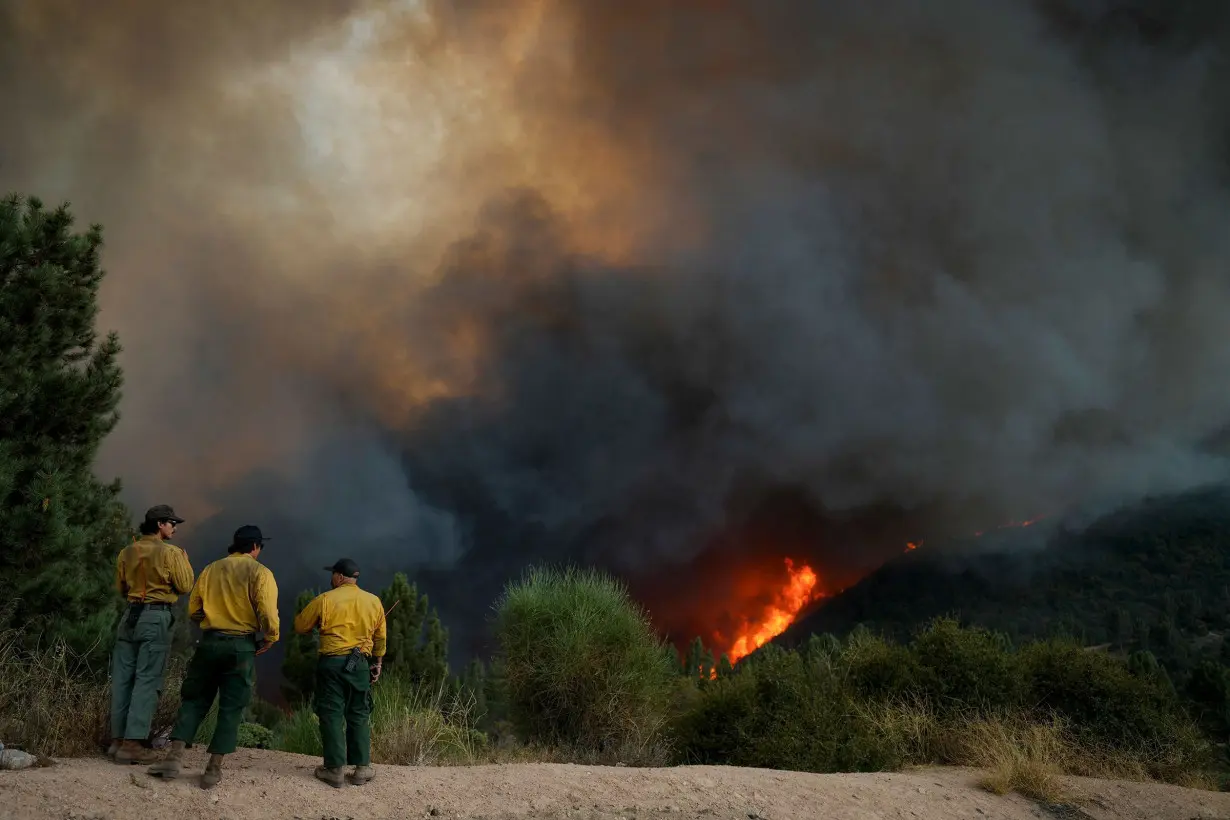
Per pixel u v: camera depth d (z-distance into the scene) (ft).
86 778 20.88
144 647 23.54
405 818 21.01
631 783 25.14
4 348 32.94
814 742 35.58
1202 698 99.76
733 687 40.47
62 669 27.73
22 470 32.01
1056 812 28.27
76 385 33.71
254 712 60.23
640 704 43.91
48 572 30.76
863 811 25.12
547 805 22.65
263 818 19.93
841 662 44.52
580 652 43.39
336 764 22.67
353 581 24.63
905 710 39.32
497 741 44.93
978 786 30.22
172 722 25.90
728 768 28.73
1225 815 29.35
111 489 37.14
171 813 19.49
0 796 19.04
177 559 24.45
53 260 34.65
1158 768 36.91
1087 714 39.58
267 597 22.59
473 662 71.46
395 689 36.81
